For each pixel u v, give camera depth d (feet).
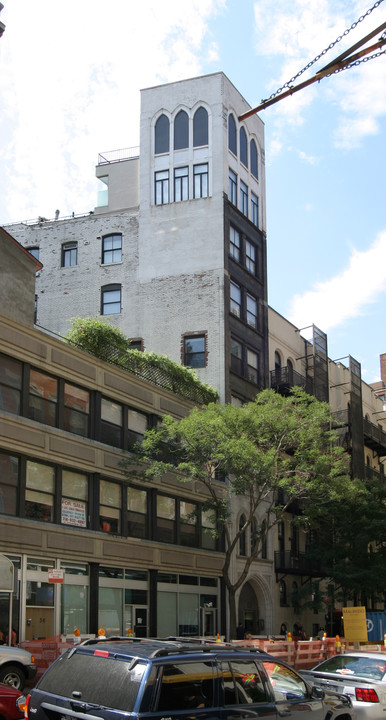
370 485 140.77
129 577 101.19
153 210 141.90
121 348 106.63
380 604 176.35
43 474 88.33
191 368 127.24
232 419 96.89
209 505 100.94
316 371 165.37
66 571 89.30
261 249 150.71
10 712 42.14
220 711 29.27
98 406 98.22
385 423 215.31
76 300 142.41
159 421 111.24
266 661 33.35
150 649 28.84
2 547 79.66
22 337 86.17
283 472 102.12
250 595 133.49
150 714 26.48
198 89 144.36
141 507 106.42
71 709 27.66
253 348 141.79
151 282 138.41
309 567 145.07
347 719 36.99
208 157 140.97
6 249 87.66
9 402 84.07
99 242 143.84
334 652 82.64
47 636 84.43
